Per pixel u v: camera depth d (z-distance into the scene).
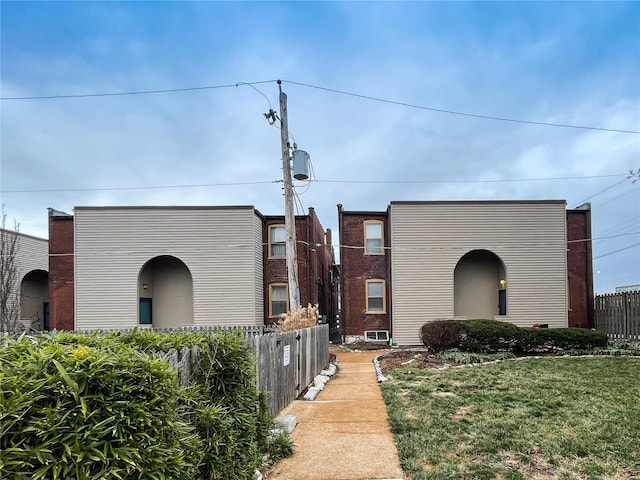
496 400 5.95
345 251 17.20
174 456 1.97
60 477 1.57
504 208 16.31
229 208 16.25
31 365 1.71
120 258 15.92
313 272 18.14
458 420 5.09
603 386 6.73
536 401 5.83
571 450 4.02
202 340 3.13
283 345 6.31
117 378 1.84
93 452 1.66
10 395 1.56
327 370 10.05
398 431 4.84
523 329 11.55
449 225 16.27
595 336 11.62
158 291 17.25
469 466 3.73
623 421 4.84
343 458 4.09
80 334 2.55
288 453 4.18
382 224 17.41
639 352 10.93
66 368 1.73
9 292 16.97
